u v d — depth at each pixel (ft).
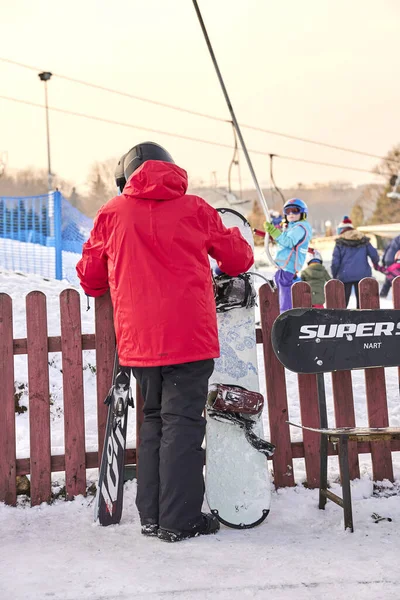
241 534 10.36
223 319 11.96
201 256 10.53
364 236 33.60
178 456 10.12
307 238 23.36
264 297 12.55
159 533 10.11
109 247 10.68
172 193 10.50
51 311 22.07
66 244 44.16
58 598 8.00
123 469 11.10
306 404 12.55
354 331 12.15
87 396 17.13
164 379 10.46
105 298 12.13
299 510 11.33
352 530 10.24
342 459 10.36
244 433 11.10
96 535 10.36
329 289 12.75
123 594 8.09
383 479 12.59
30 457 11.80
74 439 11.91
